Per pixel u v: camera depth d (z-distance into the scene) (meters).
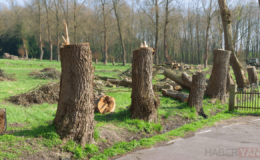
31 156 4.37
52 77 18.53
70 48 5.08
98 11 54.78
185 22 61.62
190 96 9.38
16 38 66.75
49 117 7.39
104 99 8.43
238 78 15.41
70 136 5.04
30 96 9.50
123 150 5.13
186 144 5.50
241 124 7.55
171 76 14.38
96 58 56.00
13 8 67.25
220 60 11.39
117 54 79.69
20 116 7.24
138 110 7.07
